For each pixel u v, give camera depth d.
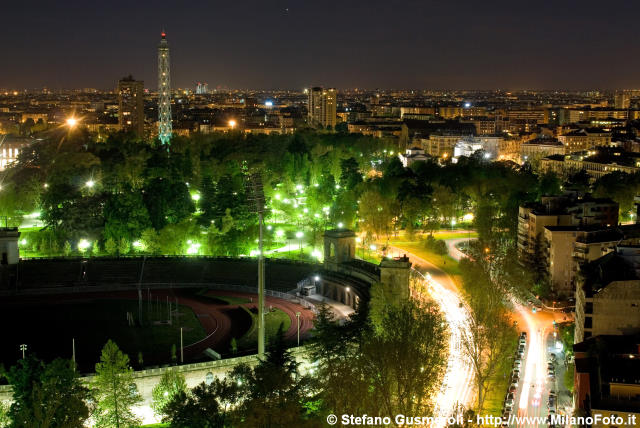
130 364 182.12
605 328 172.00
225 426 130.88
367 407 134.38
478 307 194.25
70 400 136.25
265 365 141.88
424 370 149.75
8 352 193.50
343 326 169.50
